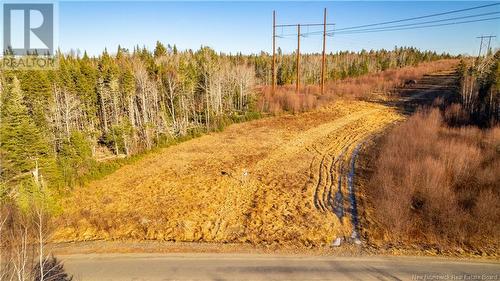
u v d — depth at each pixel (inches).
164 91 1909.4
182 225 800.3
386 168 1066.1
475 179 965.8
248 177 1129.4
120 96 1830.7
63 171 1067.3
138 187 1064.2
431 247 677.9
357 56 5137.8
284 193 992.2
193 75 2022.6
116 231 776.3
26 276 446.3
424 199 874.1
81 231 775.7
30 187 809.5
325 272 577.9
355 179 1094.4
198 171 1200.8
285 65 3540.8
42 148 993.5
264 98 2298.2
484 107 1715.1
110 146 1568.7
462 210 798.5
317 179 1106.1
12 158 904.3
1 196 809.5
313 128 1795.0
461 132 1430.9
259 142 1569.9
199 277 563.2
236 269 589.3
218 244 698.2
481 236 712.4
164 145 1518.2
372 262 614.9
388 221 767.1
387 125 1812.3
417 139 1304.1
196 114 2054.6
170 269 590.6
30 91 1376.7
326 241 718.5
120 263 613.3
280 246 688.4
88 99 1742.1
